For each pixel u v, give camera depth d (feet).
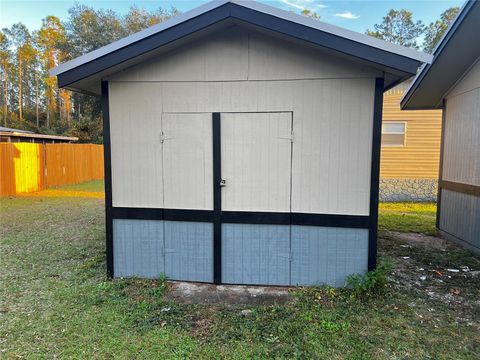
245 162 11.79
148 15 78.48
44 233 19.58
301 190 11.59
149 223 12.44
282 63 11.32
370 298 10.75
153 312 9.92
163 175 12.22
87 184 46.93
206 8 10.21
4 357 7.75
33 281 12.34
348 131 11.18
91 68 10.91
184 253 12.37
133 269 12.67
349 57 10.41
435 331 8.98
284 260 11.87
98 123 72.90
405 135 32.91
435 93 20.12
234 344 8.27
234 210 11.96
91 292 11.30
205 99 11.78
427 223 22.82
